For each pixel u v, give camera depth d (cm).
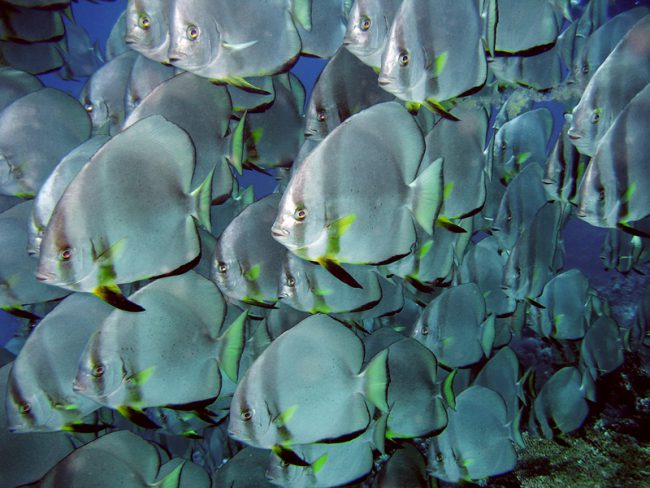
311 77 2273
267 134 191
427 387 161
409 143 124
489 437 175
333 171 118
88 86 206
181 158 126
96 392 128
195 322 137
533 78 187
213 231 221
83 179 117
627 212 128
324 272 157
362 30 141
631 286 474
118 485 136
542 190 227
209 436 272
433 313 183
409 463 160
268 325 174
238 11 141
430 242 159
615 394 248
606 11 215
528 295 206
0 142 179
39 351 142
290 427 132
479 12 132
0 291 169
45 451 160
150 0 150
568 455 232
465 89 136
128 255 121
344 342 136
